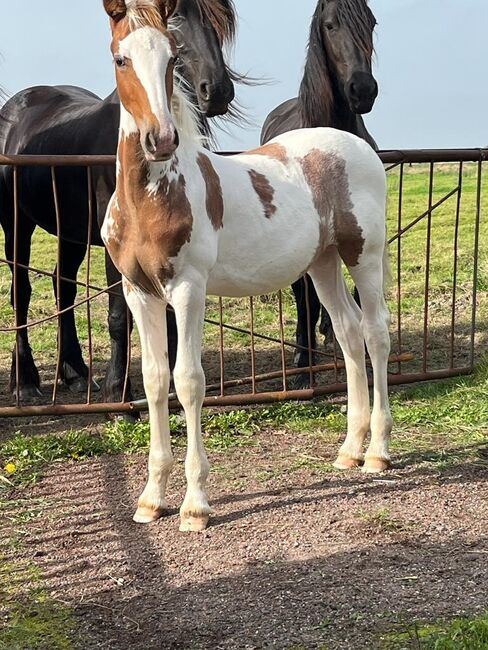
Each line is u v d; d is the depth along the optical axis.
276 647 2.64
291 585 3.04
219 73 5.11
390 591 2.95
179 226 3.37
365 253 4.12
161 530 3.62
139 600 3.02
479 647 2.46
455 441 4.59
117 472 4.35
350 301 4.34
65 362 5.94
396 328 7.12
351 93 5.76
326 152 4.07
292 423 4.98
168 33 3.25
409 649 2.54
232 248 3.71
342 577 3.08
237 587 3.06
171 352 5.11
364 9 5.82
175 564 3.29
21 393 5.73
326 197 4.02
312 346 5.76
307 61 5.93
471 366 5.63
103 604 3.00
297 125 6.21
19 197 5.80
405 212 12.78
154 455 3.72
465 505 3.74
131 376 6.10
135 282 3.58
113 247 3.57
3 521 3.77
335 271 4.27
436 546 3.31
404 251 10.12
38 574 3.25
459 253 9.69
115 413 5.06
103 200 4.99
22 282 5.86
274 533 3.51
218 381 5.92
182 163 3.42
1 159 4.49
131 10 3.19
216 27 5.21
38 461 4.50
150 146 3.11
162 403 3.70
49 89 6.57
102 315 8.03
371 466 4.19
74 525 3.71
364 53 5.79
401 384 5.55
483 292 8.05
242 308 8.05
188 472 3.62
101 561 3.35
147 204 3.35
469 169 17.98
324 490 3.96
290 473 4.21
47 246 11.72
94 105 5.58
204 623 2.82
